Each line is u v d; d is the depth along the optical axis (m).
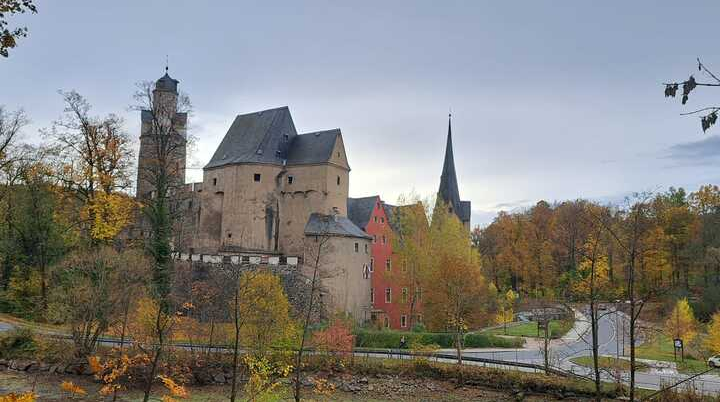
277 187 72.25
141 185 59.41
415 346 46.19
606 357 45.34
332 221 65.94
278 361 36.16
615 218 30.61
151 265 43.06
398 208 73.00
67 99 48.16
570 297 38.16
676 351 49.44
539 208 109.75
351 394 37.78
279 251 71.25
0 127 51.97
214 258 61.25
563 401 35.16
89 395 33.44
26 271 54.88
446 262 59.03
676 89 8.97
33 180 55.00
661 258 42.88
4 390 32.88
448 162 109.12
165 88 69.31
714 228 76.50
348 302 64.56
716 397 30.41
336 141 72.19
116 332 39.25
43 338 39.66
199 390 36.88
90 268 37.31
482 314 63.53
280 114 75.69
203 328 41.59
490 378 38.09
